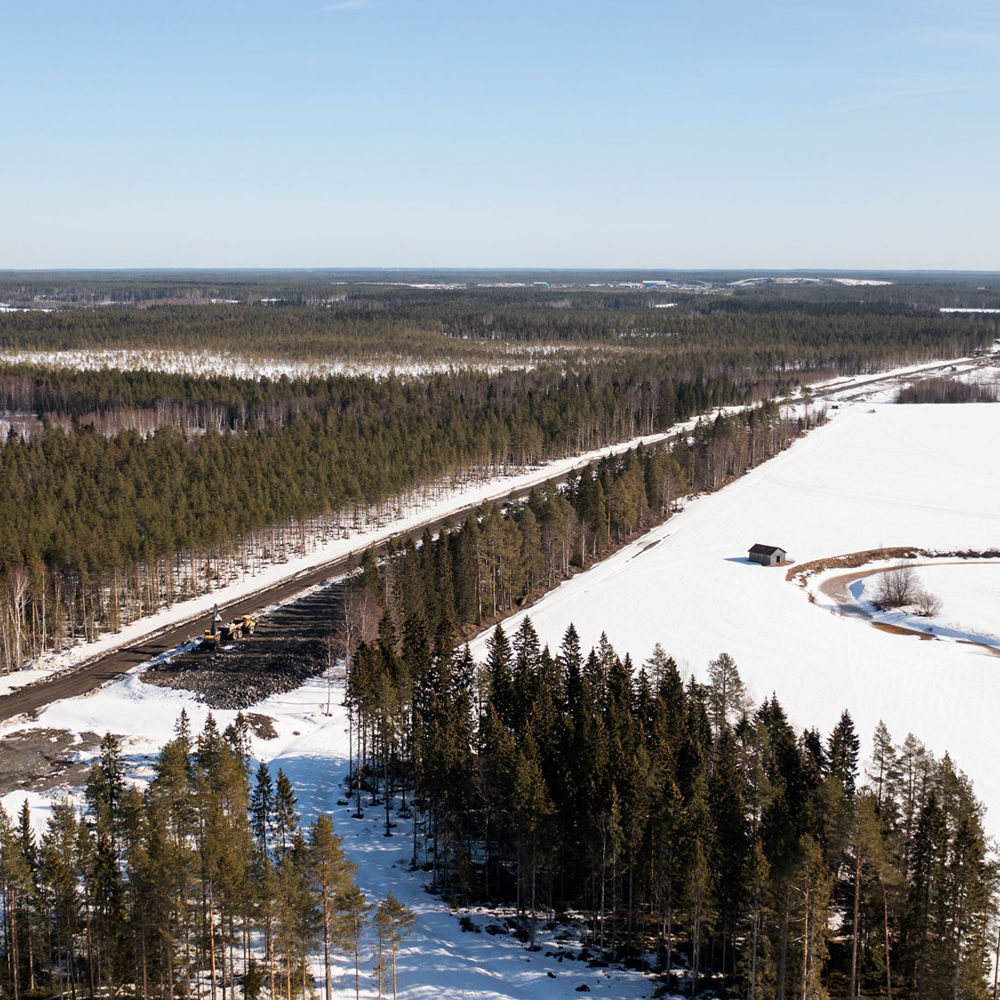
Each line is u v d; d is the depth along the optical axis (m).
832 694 99.81
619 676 81.38
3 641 101.06
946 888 50.47
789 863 50.28
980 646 118.81
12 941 49.97
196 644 107.69
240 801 58.66
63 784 75.56
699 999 53.16
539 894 65.19
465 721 74.00
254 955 55.34
